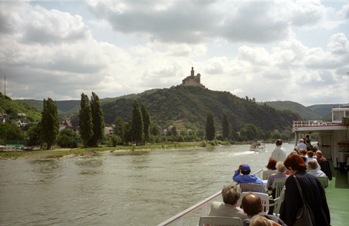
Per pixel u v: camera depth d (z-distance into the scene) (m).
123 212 26.64
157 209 27.42
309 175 5.34
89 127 104.94
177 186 38.38
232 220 5.50
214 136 178.12
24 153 85.94
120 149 111.75
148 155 92.50
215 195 7.97
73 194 34.59
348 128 21.47
